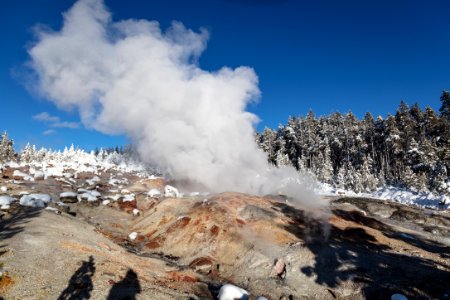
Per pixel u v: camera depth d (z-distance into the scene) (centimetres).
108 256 1526
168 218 2478
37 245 1394
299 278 1588
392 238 2125
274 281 1593
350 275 1540
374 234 2117
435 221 2711
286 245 1869
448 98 6875
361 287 1457
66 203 2770
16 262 1221
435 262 1730
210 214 2308
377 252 1822
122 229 2477
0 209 2016
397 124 6975
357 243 1953
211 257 1894
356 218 2486
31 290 1095
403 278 1484
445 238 2294
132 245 2162
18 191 2856
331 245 1827
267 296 1496
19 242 1391
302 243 1858
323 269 1614
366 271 1562
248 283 1623
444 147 5259
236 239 1997
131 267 1498
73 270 1272
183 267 1794
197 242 2072
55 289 1130
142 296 1209
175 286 1448
